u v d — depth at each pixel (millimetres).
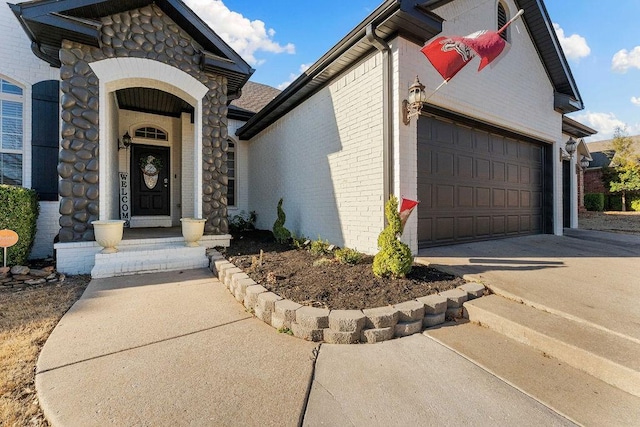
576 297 3191
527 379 2123
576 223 9625
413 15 4348
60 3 4641
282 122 8109
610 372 2076
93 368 2223
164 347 2557
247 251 5816
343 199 5773
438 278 3826
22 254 4984
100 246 5070
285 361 2359
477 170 6293
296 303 3023
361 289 3404
